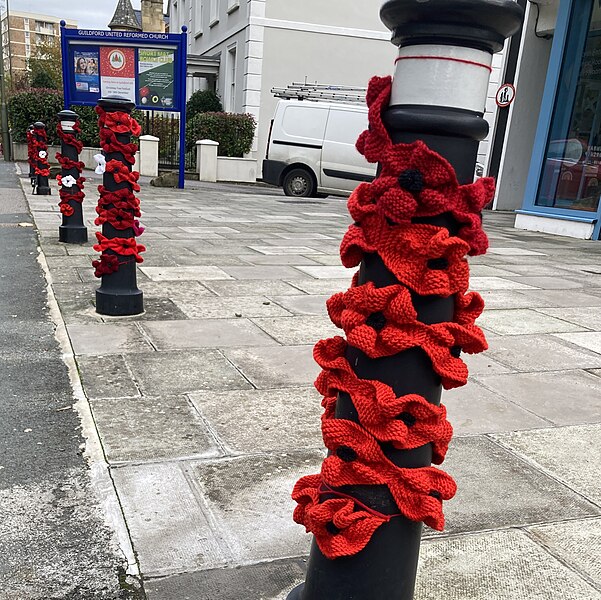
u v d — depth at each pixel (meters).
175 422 3.23
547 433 3.43
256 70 20.56
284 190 17.06
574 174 11.88
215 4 25.19
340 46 20.92
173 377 3.82
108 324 4.76
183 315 5.11
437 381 1.60
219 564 2.21
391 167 1.49
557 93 11.92
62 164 7.60
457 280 1.51
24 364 3.90
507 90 14.34
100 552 2.23
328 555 1.63
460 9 1.36
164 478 2.71
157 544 2.29
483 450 3.19
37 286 5.74
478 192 1.47
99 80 15.68
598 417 3.69
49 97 21.89
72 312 5.01
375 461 1.58
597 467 3.08
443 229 1.49
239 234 9.73
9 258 6.86
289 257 7.93
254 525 2.43
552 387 4.12
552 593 2.16
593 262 9.09
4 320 4.74
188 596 2.05
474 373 4.30
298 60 20.75
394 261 1.52
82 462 2.81
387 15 1.45
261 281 6.48
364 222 1.57
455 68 1.43
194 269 6.87
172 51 15.63
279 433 3.18
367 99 1.61
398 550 1.65
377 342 1.55
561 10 11.46
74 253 7.21
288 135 16.73
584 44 11.42
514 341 5.05
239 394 3.63
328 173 16.52
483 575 2.24
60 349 4.20
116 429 3.12
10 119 23.06
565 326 5.56
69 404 3.38
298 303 5.68
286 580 2.15
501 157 16.16
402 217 1.48
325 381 1.71
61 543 2.26
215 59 24.42
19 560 2.17
